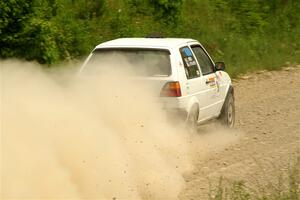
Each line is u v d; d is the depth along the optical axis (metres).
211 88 18.55
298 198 12.42
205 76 18.27
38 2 21.36
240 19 39.97
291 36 41.38
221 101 19.44
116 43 17.27
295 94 27.30
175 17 34.41
